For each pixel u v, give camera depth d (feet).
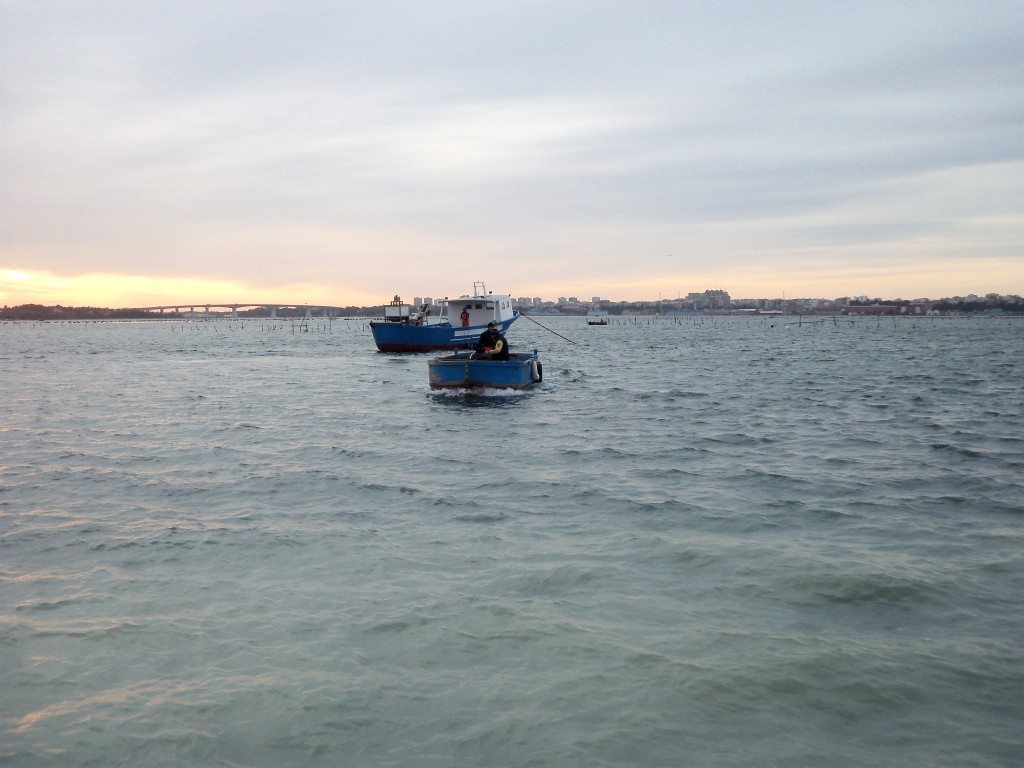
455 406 81.25
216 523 34.68
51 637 22.52
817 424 66.28
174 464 48.85
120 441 58.03
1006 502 37.88
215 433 62.28
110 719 18.25
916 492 40.22
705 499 38.99
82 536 32.68
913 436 59.06
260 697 19.21
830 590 25.96
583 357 179.93
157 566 28.81
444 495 40.04
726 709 18.54
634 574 27.71
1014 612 24.07
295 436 60.64
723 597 25.48
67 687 19.72
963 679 19.84
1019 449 52.75
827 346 239.30
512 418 71.41
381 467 47.83
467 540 31.96
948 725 17.87
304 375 127.24
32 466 48.16
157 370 141.90
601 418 71.10
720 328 490.08
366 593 25.93
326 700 19.07
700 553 29.86
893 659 20.94
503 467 47.75
